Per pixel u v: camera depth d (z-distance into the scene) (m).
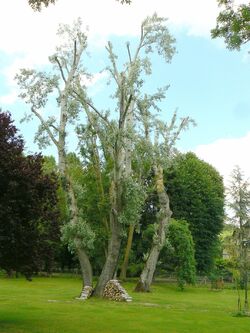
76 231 32.59
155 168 40.97
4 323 18.94
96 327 18.80
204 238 60.03
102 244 48.69
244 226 29.20
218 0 13.30
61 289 41.06
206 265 60.44
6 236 16.39
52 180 18.61
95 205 46.16
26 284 47.00
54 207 19.22
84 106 34.25
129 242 51.31
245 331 19.11
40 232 17.94
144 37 35.12
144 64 32.59
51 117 33.56
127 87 32.03
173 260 49.62
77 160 44.78
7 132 17.45
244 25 12.80
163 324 20.27
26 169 16.92
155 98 34.47
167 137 37.62
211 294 44.81
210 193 60.66
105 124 33.66
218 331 18.86
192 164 62.41
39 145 33.62
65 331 17.52
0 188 16.62
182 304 31.31
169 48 35.31
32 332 16.94
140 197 32.78
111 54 34.09
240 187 29.47
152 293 40.06
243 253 29.05
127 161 34.22
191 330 18.88
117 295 31.16
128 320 21.20
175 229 49.09
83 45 34.72
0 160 16.47
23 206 17.17
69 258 65.12
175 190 59.72
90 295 31.91
